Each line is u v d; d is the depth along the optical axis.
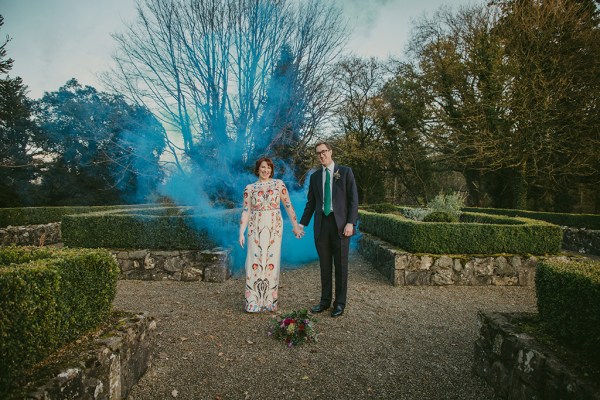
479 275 5.37
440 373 2.68
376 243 6.62
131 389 2.36
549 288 2.30
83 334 2.22
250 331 3.43
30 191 16.69
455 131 15.74
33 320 1.74
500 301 4.61
